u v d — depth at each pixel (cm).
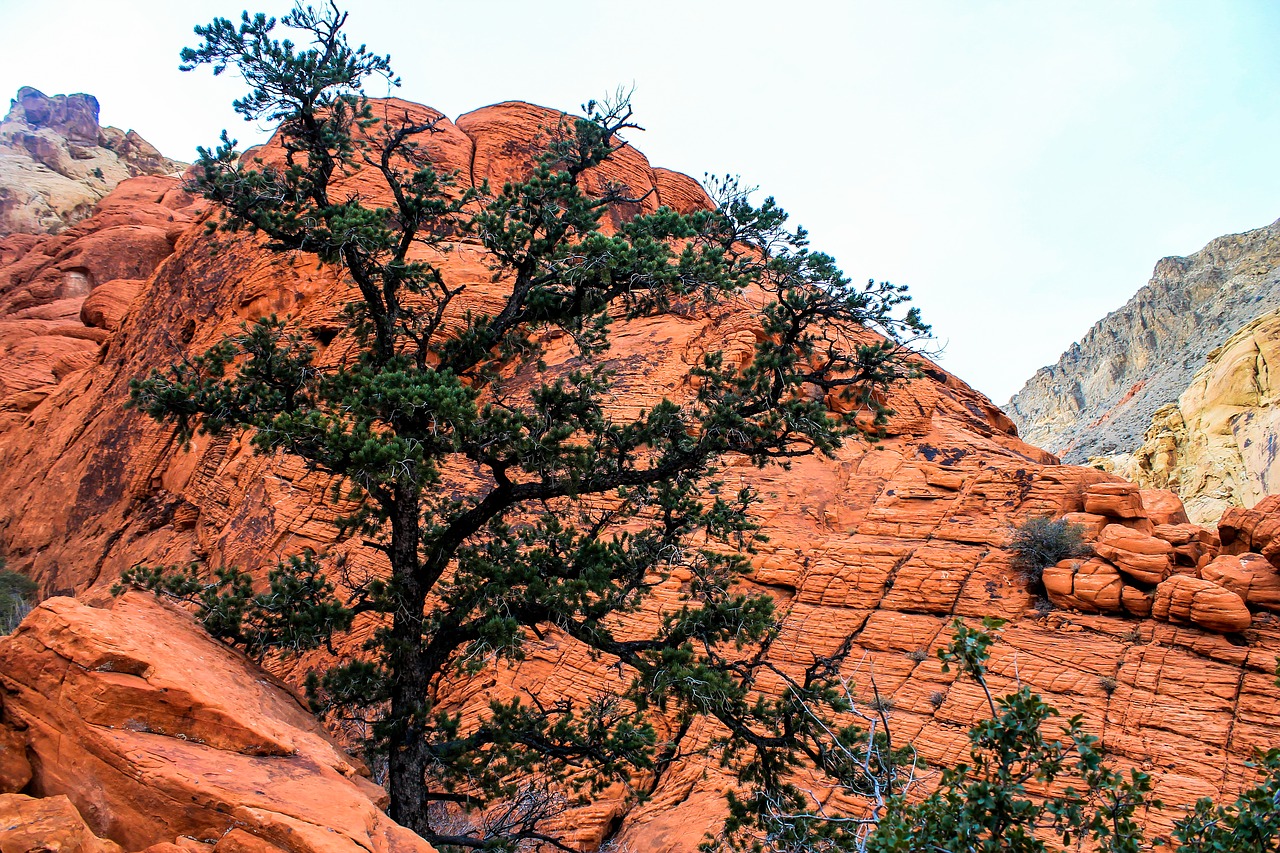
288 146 1048
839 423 993
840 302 958
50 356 4897
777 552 1869
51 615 623
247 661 916
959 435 2452
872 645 1617
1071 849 1110
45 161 10762
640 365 2433
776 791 950
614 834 1373
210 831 513
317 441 906
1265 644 1359
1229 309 12562
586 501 1905
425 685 995
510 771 1052
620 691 1602
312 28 994
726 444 1002
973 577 1667
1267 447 6097
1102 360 16188
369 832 552
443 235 1169
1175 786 1205
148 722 588
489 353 1125
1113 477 1836
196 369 992
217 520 2514
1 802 471
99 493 3150
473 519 1028
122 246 6544
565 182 1066
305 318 2778
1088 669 1429
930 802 566
